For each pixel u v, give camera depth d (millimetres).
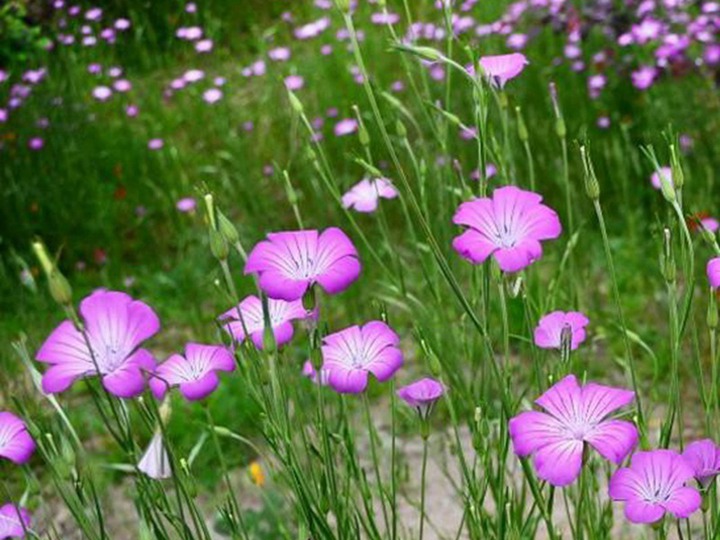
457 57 1722
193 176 1865
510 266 507
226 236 521
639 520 484
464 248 516
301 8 2502
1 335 1383
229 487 596
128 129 1971
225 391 1194
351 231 1557
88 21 2424
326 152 1756
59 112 1904
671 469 495
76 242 1701
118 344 480
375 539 624
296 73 2066
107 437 1172
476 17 2055
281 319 560
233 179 1828
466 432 1127
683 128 1492
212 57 2387
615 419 538
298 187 1721
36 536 579
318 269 523
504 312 562
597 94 1592
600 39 1797
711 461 525
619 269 1375
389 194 883
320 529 567
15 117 1864
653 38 1577
